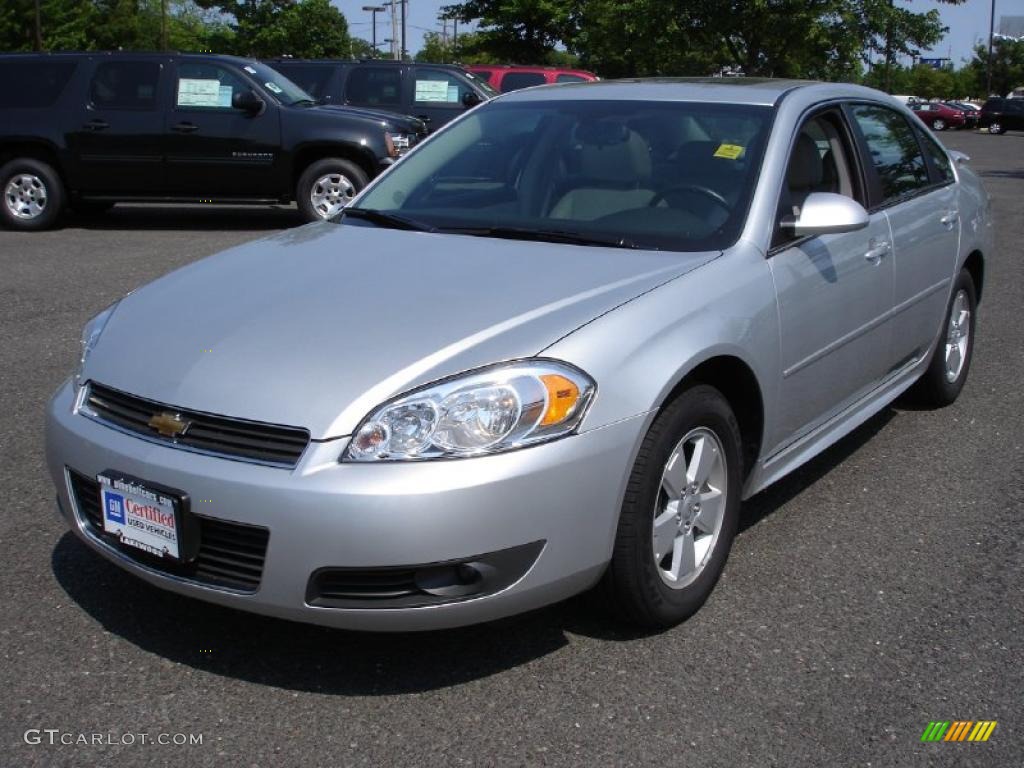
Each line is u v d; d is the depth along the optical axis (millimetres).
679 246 3650
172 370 3078
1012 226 13078
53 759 2725
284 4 39688
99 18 45906
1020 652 3299
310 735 2842
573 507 2916
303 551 2771
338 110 12539
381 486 2732
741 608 3549
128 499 3010
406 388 2850
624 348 3066
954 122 53250
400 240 3816
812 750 2805
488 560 2818
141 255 10352
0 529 4047
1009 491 4629
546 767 2723
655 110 4281
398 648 3270
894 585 3732
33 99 12008
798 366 3844
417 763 2734
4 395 5699
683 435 3238
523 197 4074
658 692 3051
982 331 7605
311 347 3018
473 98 15633
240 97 11969
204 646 3266
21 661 3164
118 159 12008
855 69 22000
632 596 3174
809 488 4641
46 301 8055
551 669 3160
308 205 12266
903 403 5836
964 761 2771
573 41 31844
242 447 2881
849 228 3760
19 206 12172
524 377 2885
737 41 22531
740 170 3910
